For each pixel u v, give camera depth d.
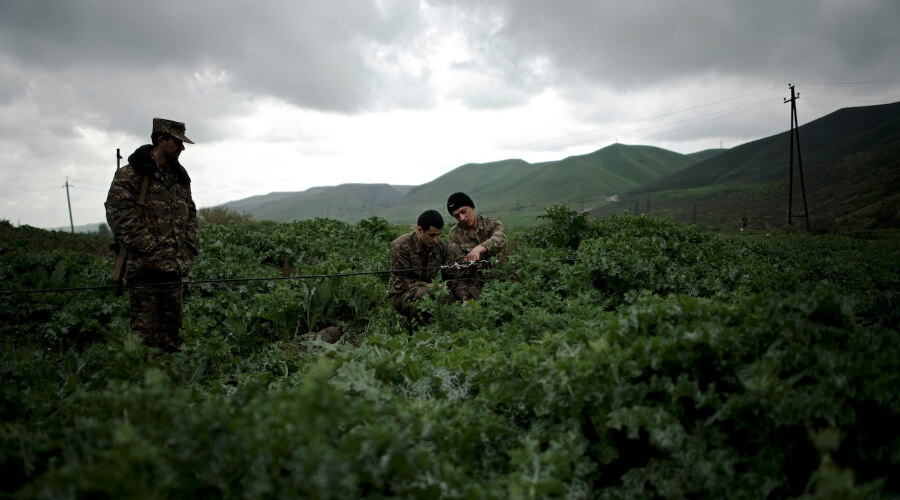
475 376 3.25
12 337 5.87
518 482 2.12
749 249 12.58
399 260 6.20
